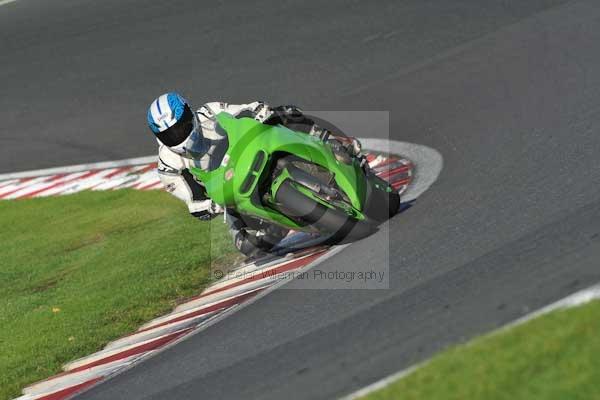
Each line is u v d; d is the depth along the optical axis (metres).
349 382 17.64
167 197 40.62
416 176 31.56
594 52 38.94
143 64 57.56
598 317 16.14
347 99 44.34
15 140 52.97
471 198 26.47
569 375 14.83
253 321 23.66
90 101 54.88
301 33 54.72
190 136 23.97
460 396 15.26
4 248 40.25
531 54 41.41
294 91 47.53
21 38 67.75
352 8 56.06
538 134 30.86
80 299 31.83
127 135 49.38
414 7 53.31
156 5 67.25
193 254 32.31
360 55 49.25
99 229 39.19
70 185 45.81
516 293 18.86
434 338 18.12
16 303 33.62
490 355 16.22
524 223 23.22
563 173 26.05
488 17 48.50
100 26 66.00
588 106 32.28
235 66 53.19
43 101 56.78
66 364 27.16
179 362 23.12
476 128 34.50
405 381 16.45
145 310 29.00
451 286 20.77
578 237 20.88
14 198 46.25
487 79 40.28
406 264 23.20
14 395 26.20
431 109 39.22
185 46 58.31
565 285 18.23
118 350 26.62
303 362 19.67
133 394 22.27
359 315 21.12
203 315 26.38
